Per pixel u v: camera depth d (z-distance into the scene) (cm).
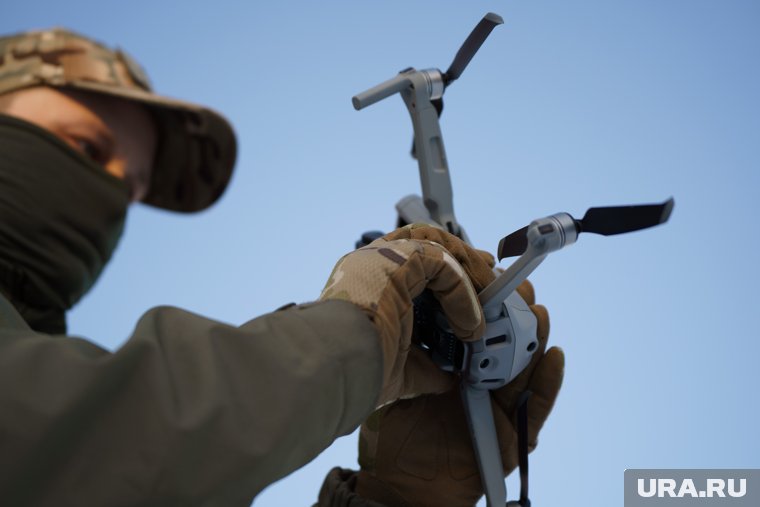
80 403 43
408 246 65
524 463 87
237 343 49
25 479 41
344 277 60
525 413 87
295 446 49
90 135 71
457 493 88
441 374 85
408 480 87
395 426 89
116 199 74
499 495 84
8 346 45
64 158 70
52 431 42
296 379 49
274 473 48
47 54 70
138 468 43
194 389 46
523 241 72
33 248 70
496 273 86
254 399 47
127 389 45
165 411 44
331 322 53
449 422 88
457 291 69
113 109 73
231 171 86
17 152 68
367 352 53
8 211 68
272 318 52
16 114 69
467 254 79
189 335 48
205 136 83
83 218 72
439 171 103
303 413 48
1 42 72
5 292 71
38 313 74
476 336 74
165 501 44
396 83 99
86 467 43
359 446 93
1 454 41
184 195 87
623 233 66
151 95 71
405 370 81
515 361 82
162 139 83
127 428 44
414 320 85
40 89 70
